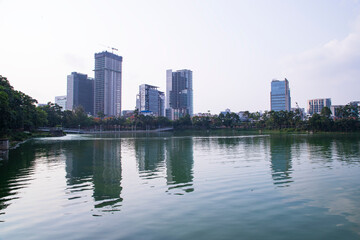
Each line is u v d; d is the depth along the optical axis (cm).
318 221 1352
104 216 1448
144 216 1439
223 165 3119
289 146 5669
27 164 3297
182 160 3616
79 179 2394
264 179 2305
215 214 1457
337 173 2553
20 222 1380
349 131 15200
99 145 6450
